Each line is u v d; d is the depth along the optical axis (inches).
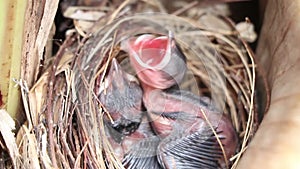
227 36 9.8
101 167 7.7
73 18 9.9
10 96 8.1
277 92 7.5
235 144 8.5
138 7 10.3
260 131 7.2
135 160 8.2
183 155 8.1
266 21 9.2
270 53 8.8
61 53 8.9
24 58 8.1
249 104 8.8
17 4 7.3
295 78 7.2
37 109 8.2
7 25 7.4
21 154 7.9
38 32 8.1
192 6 10.4
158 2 10.4
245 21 10.0
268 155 6.7
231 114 9.0
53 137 7.8
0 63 7.7
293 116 6.8
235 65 9.4
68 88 8.3
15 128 8.3
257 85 9.1
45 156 7.7
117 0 10.3
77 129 8.1
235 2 10.4
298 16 7.8
